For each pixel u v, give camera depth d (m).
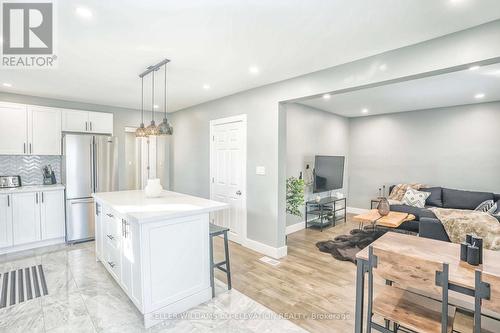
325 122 5.95
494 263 1.56
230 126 4.20
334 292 2.66
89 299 2.49
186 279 2.34
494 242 2.58
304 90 3.18
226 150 4.29
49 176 4.33
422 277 1.39
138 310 2.28
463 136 5.23
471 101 4.88
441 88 3.95
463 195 4.95
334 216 5.45
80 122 4.48
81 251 3.77
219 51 2.53
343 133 6.64
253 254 3.68
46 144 4.16
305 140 5.36
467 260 1.56
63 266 3.24
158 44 2.38
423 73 2.30
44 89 3.87
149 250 2.10
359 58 2.67
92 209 4.30
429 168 5.64
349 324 2.15
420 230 3.09
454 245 1.88
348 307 2.39
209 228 2.63
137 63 2.85
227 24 2.04
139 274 2.09
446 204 5.09
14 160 4.16
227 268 2.70
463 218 2.84
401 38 2.23
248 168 3.90
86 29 2.11
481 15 1.87
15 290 2.65
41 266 3.24
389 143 6.19
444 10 1.81
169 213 2.19
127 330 2.06
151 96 4.30
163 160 5.96
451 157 5.37
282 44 2.37
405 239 2.02
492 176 4.93
